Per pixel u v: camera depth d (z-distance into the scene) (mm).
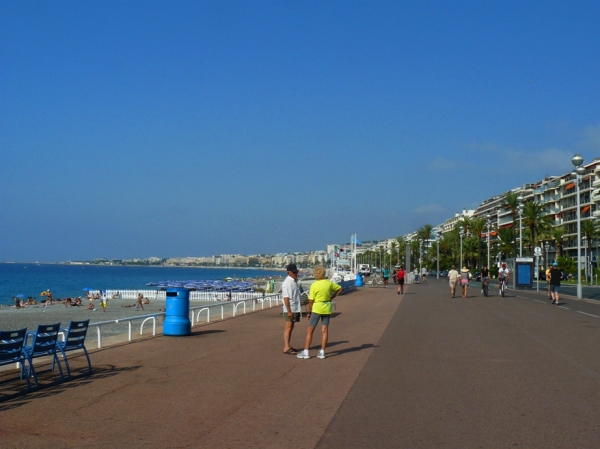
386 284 55812
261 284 116250
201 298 59719
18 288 108125
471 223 126125
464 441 6480
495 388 9281
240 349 13828
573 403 8266
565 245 112938
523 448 6230
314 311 12375
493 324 19656
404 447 6273
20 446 6391
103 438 6680
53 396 8852
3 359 8953
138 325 27938
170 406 8195
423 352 13195
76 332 10578
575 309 26891
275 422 7328
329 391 9125
